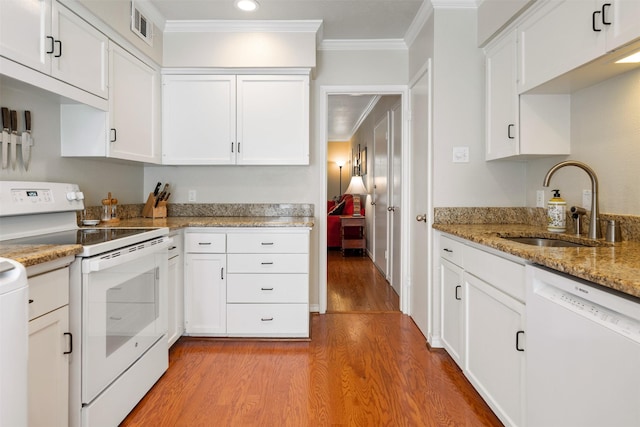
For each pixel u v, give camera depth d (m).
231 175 3.09
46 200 1.78
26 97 1.80
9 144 1.71
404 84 3.08
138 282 1.75
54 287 1.25
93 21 1.94
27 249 1.26
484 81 2.38
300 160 2.79
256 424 1.61
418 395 1.84
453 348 2.12
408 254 3.11
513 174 2.42
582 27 1.49
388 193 4.09
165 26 2.70
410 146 3.04
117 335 1.57
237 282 2.49
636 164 1.57
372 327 2.81
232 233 2.47
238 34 2.73
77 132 2.07
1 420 0.87
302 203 3.10
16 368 0.90
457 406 1.75
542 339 1.23
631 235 1.57
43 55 1.60
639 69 1.55
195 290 2.49
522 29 1.92
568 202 1.99
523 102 1.97
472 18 2.38
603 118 1.74
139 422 1.62
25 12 1.50
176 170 3.07
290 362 2.21
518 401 1.40
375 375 2.05
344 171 8.43
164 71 2.77
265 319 2.50
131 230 1.95
